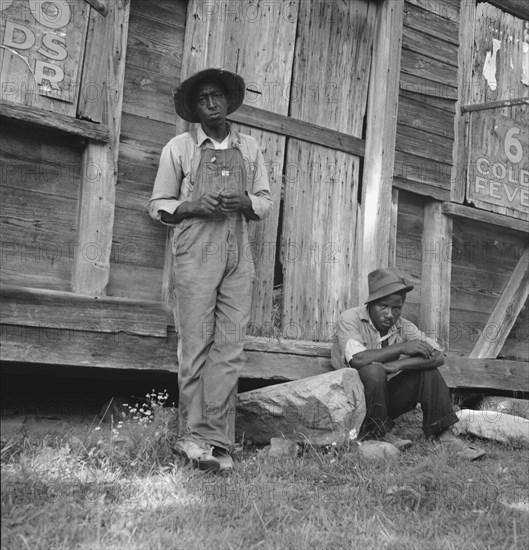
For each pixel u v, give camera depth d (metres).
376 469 3.97
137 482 3.46
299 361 5.26
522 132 7.16
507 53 7.16
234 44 5.34
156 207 4.36
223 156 4.39
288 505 3.33
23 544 2.64
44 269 4.46
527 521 3.24
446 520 3.24
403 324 5.16
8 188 4.39
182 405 4.14
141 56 4.94
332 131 5.78
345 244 5.81
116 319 4.45
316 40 5.78
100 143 4.62
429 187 6.36
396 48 6.11
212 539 2.85
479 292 6.85
